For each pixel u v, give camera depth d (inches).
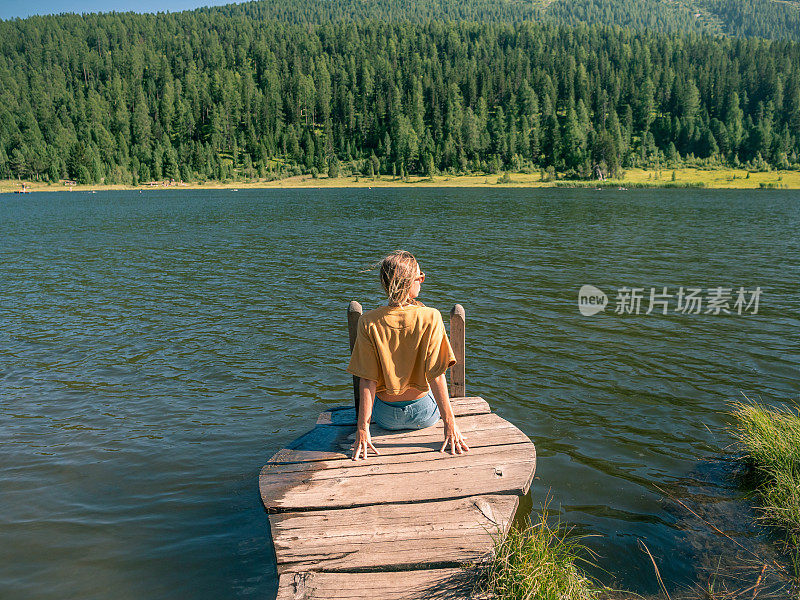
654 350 433.4
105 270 884.0
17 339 484.7
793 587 159.8
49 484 235.6
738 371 382.0
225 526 202.8
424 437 206.5
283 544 150.3
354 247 1182.9
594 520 201.2
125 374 390.0
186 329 514.6
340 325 526.3
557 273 818.8
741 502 210.2
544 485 228.4
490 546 148.0
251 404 331.6
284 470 186.9
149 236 1462.8
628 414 307.9
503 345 451.2
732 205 3014.3
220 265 928.3
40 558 185.2
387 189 6840.6
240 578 173.8
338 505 165.5
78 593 168.1
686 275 795.4
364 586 136.1
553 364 402.0
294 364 409.4
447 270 852.0
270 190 7057.1
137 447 271.9
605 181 7687.0
